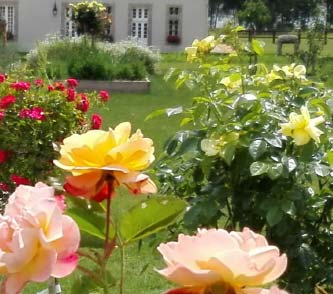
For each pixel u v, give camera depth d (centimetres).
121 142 162
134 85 2367
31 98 736
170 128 1648
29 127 727
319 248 422
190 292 134
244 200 405
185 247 133
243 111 407
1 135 725
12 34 4053
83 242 176
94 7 2945
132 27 4134
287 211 390
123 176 158
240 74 448
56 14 4056
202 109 412
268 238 416
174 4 4138
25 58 2648
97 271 179
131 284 598
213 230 138
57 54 2689
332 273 409
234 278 131
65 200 173
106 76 2392
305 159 380
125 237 171
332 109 439
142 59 2886
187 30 4153
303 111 378
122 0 4103
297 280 411
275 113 405
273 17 6506
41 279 139
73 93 753
